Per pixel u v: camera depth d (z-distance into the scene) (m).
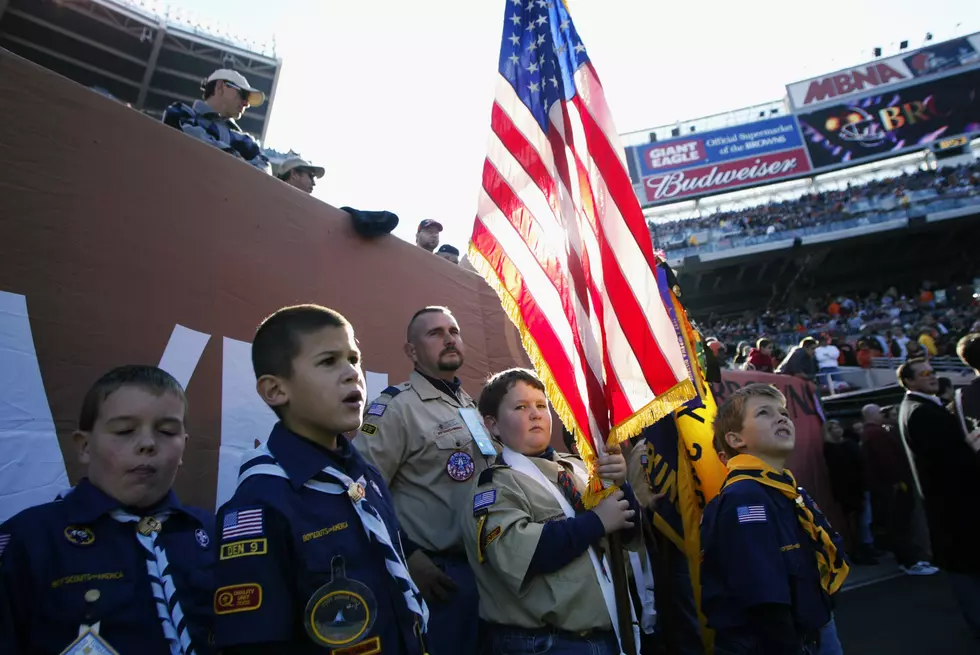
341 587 1.49
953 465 4.16
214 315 2.90
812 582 2.52
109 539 1.75
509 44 3.11
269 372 1.74
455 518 2.80
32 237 2.35
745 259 34.75
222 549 1.48
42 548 1.66
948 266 35.22
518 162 2.94
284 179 5.07
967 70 34.66
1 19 19.06
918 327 24.45
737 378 7.47
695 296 38.69
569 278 2.62
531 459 2.57
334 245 3.64
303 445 1.67
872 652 4.78
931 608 5.88
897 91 35.66
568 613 2.17
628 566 2.68
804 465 8.20
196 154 2.97
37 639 1.58
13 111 2.36
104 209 2.57
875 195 33.84
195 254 2.88
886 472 7.92
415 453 2.89
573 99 2.89
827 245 33.62
